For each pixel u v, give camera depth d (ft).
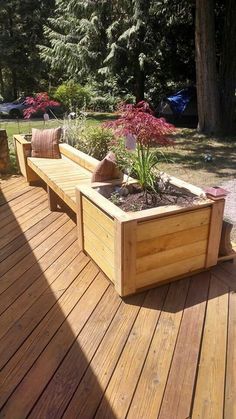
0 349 6.05
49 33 42.60
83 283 7.98
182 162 19.44
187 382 5.38
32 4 51.52
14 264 8.78
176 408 4.97
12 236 10.26
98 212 7.64
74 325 6.63
